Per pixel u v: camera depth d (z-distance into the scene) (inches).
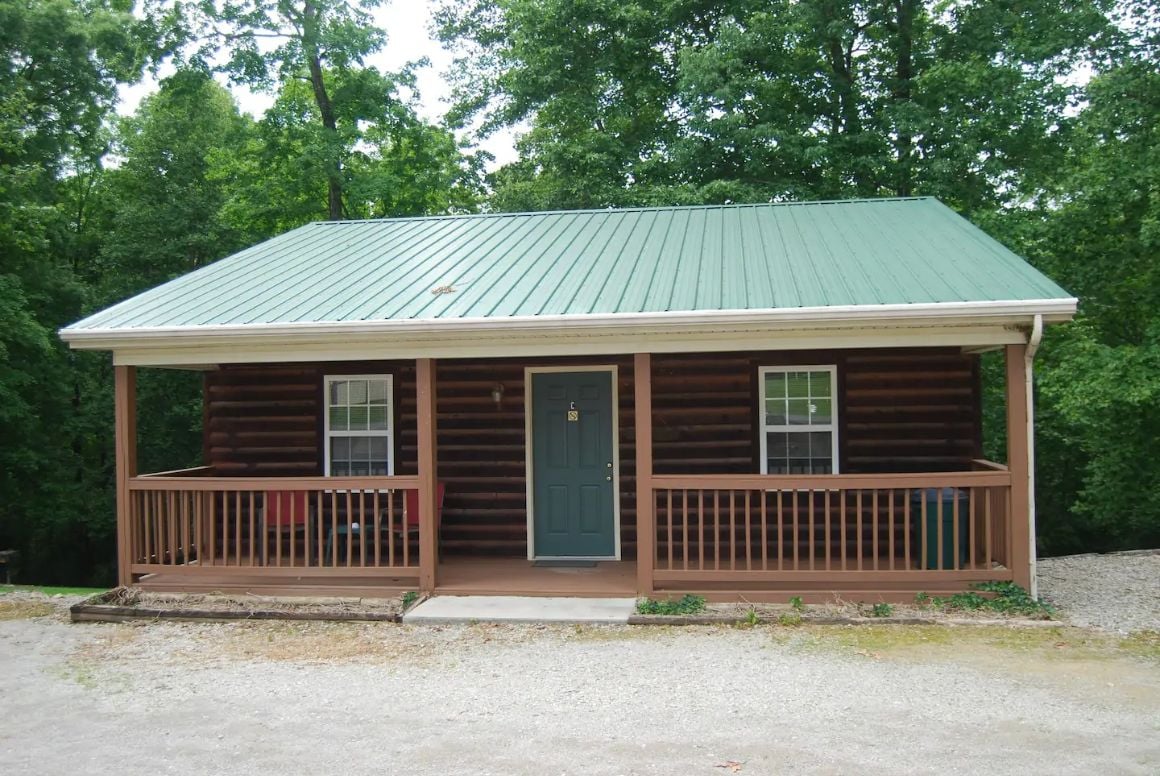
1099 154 680.4
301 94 1146.7
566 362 461.7
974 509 373.1
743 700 272.5
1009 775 217.3
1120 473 717.3
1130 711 259.3
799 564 408.5
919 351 446.3
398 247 511.2
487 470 469.4
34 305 870.4
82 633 363.9
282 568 395.5
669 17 926.4
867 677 291.1
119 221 1038.4
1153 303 695.7
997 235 729.6
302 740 248.8
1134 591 422.6
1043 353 783.1
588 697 278.4
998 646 322.7
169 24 1000.2
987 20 864.3
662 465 455.5
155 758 238.2
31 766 234.5
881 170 844.6
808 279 394.3
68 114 946.1
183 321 397.4
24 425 831.1
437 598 389.1
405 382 473.7
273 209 1059.9
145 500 407.2
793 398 451.5
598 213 568.7
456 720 261.7
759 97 871.7
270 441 485.4
